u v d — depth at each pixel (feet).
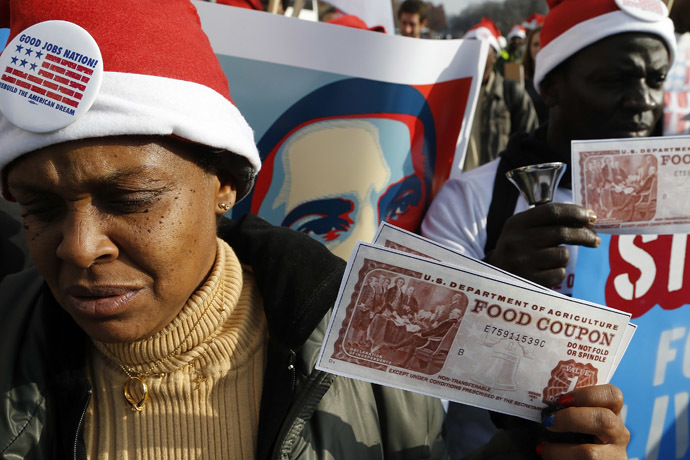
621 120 6.60
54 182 3.25
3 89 3.27
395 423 4.41
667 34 6.57
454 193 6.88
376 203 6.69
